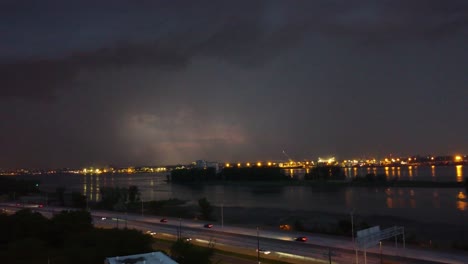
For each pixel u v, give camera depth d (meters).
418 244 66.50
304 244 65.81
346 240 68.94
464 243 74.94
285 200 173.12
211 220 112.81
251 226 90.62
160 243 72.06
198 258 48.31
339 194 197.62
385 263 52.41
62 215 73.56
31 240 56.66
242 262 57.19
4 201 178.38
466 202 151.88
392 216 117.19
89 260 48.88
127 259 42.00
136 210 138.88
